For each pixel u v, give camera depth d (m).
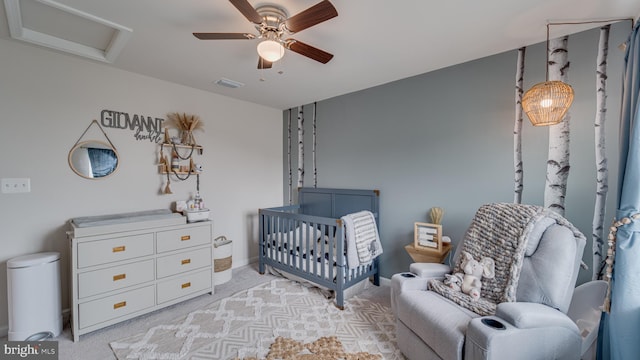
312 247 3.05
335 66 2.61
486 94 2.42
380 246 2.92
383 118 3.12
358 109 3.35
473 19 1.83
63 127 2.38
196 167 3.21
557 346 1.41
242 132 3.76
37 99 2.25
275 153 4.20
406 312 1.78
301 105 4.00
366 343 2.01
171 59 2.43
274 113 4.18
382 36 2.04
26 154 2.21
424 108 2.79
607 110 1.94
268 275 3.39
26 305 1.96
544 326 1.38
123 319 2.26
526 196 2.25
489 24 1.90
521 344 1.33
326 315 2.41
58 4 1.65
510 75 2.30
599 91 1.96
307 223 2.86
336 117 3.59
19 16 1.79
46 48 2.23
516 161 2.29
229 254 3.20
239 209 3.74
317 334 2.12
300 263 2.93
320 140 3.79
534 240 1.73
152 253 2.43
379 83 3.09
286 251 3.15
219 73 2.77
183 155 3.16
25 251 2.21
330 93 3.46
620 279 1.34
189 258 2.67
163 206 3.01
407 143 2.93
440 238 2.46
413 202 2.90
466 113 2.54
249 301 2.67
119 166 2.69
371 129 3.23
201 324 2.26
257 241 3.96
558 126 2.11
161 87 2.96
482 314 1.60
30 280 1.97
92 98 2.52
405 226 2.96
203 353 1.90
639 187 1.30
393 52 2.32
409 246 2.64
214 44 2.16
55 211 2.34
